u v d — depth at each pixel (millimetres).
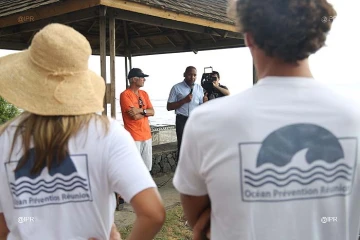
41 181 1189
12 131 1220
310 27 1002
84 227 1227
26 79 1210
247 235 1034
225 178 1031
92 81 1336
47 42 1175
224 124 1023
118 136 1221
